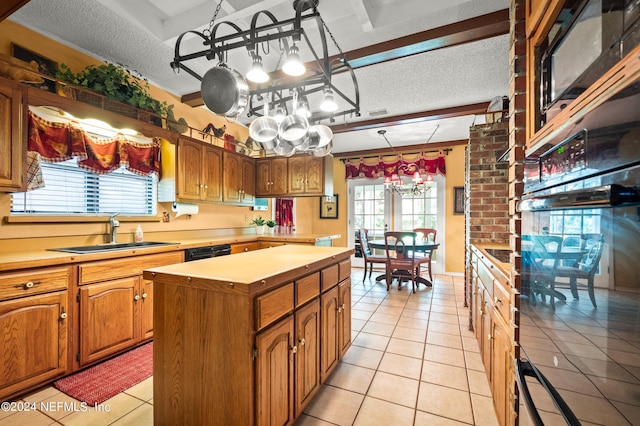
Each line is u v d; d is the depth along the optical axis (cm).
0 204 209
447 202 548
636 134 50
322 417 165
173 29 232
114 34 234
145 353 230
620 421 56
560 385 80
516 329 123
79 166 246
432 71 285
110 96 239
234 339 126
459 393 186
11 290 169
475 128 300
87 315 204
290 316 152
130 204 302
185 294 136
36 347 179
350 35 229
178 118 345
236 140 429
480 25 207
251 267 154
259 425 127
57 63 239
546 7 95
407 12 210
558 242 81
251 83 280
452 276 533
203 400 132
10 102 184
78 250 229
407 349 245
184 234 353
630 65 53
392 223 595
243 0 202
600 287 62
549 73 98
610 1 62
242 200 414
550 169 88
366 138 516
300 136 192
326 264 191
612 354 58
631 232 52
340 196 637
